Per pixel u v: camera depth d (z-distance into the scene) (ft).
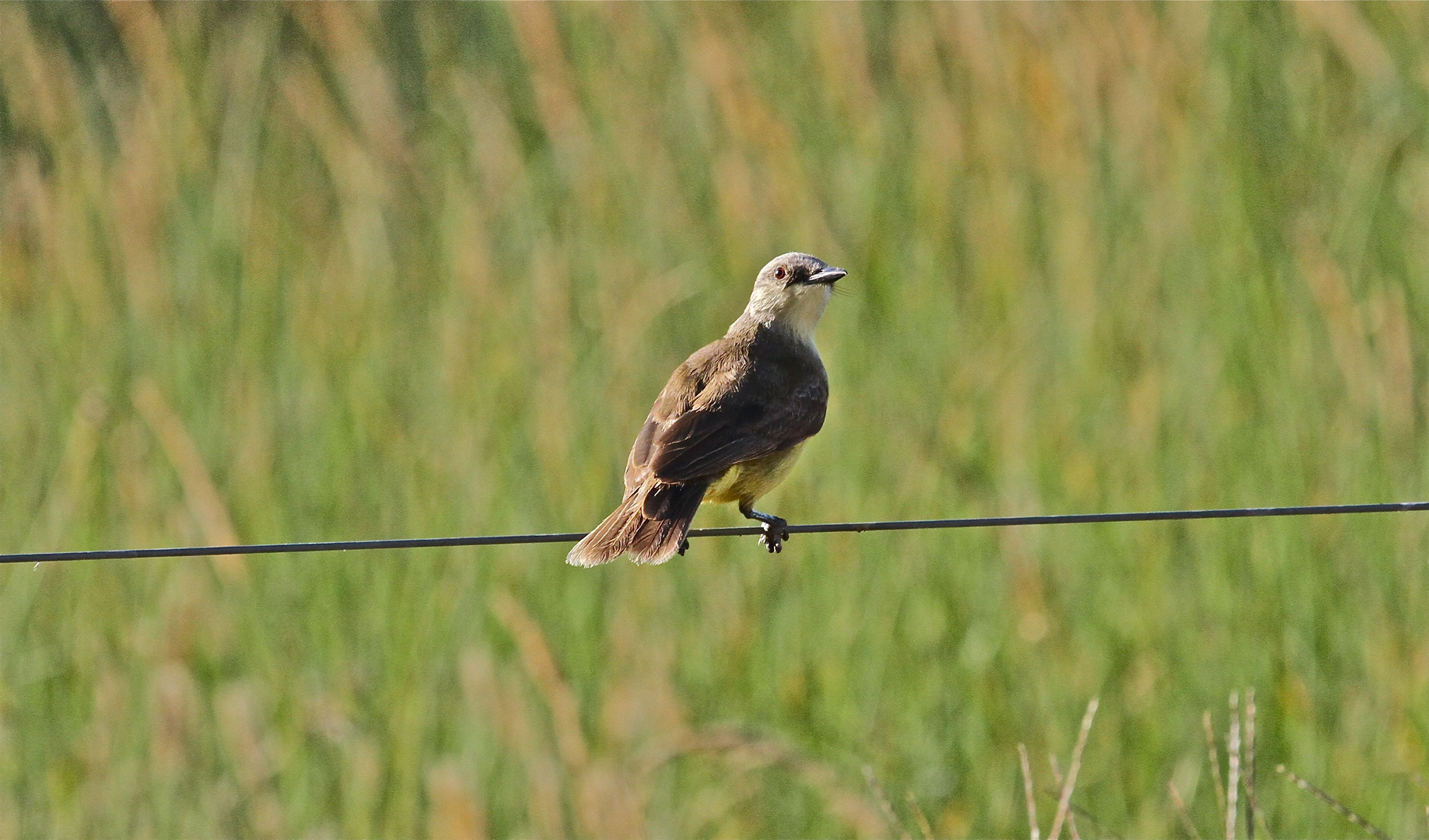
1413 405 41.01
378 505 40.22
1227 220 44.01
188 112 47.01
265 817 36.19
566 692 35.06
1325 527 38.93
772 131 46.62
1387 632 37.19
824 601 38.78
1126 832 35.14
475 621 38.24
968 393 42.09
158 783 36.58
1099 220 45.24
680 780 36.55
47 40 52.16
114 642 39.06
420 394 42.91
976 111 48.26
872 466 40.78
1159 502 39.73
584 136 47.65
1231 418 40.60
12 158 48.85
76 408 42.45
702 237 45.52
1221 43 48.11
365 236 45.91
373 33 52.49
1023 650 37.88
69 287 44.62
